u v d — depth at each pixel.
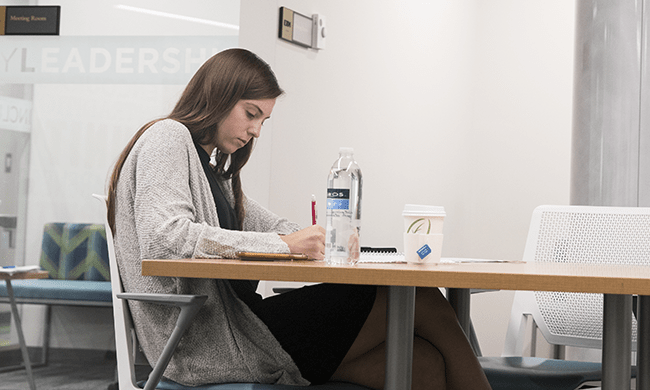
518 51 4.46
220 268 0.91
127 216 1.28
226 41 3.46
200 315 1.26
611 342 1.01
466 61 4.54
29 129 3.64
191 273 0.91
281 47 3.43
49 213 3.64
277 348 1.24
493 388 1.39
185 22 3.51
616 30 3.01
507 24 4.50
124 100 3.59
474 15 4.58
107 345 3.55
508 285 0.84
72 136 3.63
